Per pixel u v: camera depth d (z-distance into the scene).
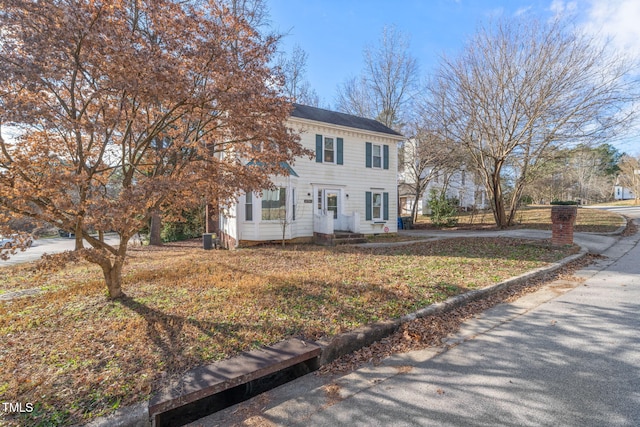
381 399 2.73
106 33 3.61
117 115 4.16
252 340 3.62
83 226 4.56
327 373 3.27
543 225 16.59
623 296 5.05
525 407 2.50
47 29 3.50
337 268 7.28
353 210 15.51
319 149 14.48
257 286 5.68
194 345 3.52
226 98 4.20
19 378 2.92
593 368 3.00
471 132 16.86
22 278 7.30
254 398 2.88
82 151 4.23
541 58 14.11
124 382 2.83
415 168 23.75
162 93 3.98
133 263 8.86
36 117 3.40
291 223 13.03
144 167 5.70
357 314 4.38
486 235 13.82
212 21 4.84
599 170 43.41
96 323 4.25
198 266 7.81
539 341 3.63
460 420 2.39
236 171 5.53
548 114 14.34
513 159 17.12
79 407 2.51
